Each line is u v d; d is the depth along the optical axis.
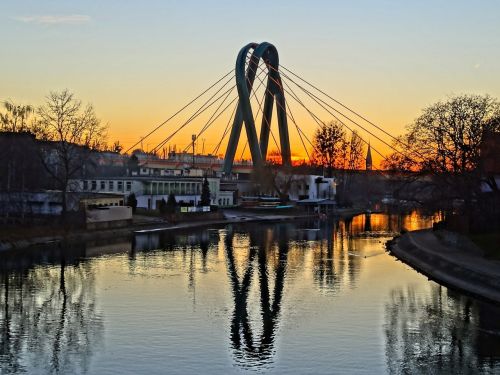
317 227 131.50
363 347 41.16
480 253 72.88
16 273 64.81
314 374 36.22
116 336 43.16
